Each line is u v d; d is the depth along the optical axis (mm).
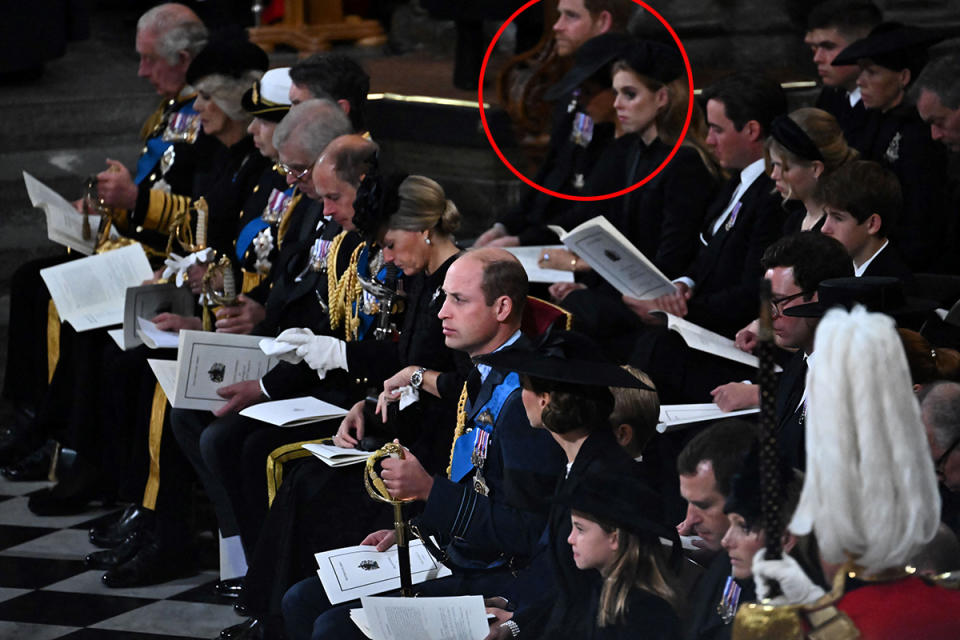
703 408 15125
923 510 7211
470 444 13336
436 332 15609
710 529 9945
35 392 23844
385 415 15680
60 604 18594
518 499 12320
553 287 20375
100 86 34500
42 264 23984
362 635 12836
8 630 17703
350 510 15555
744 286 18047
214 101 21766
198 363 17766
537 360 11383
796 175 16734
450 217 15680
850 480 7117
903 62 19250
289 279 18547
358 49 38719
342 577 13586
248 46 21891
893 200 15406
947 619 7508
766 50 30734
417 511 15305
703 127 21469
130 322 20422
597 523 10117
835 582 7570
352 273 17266
